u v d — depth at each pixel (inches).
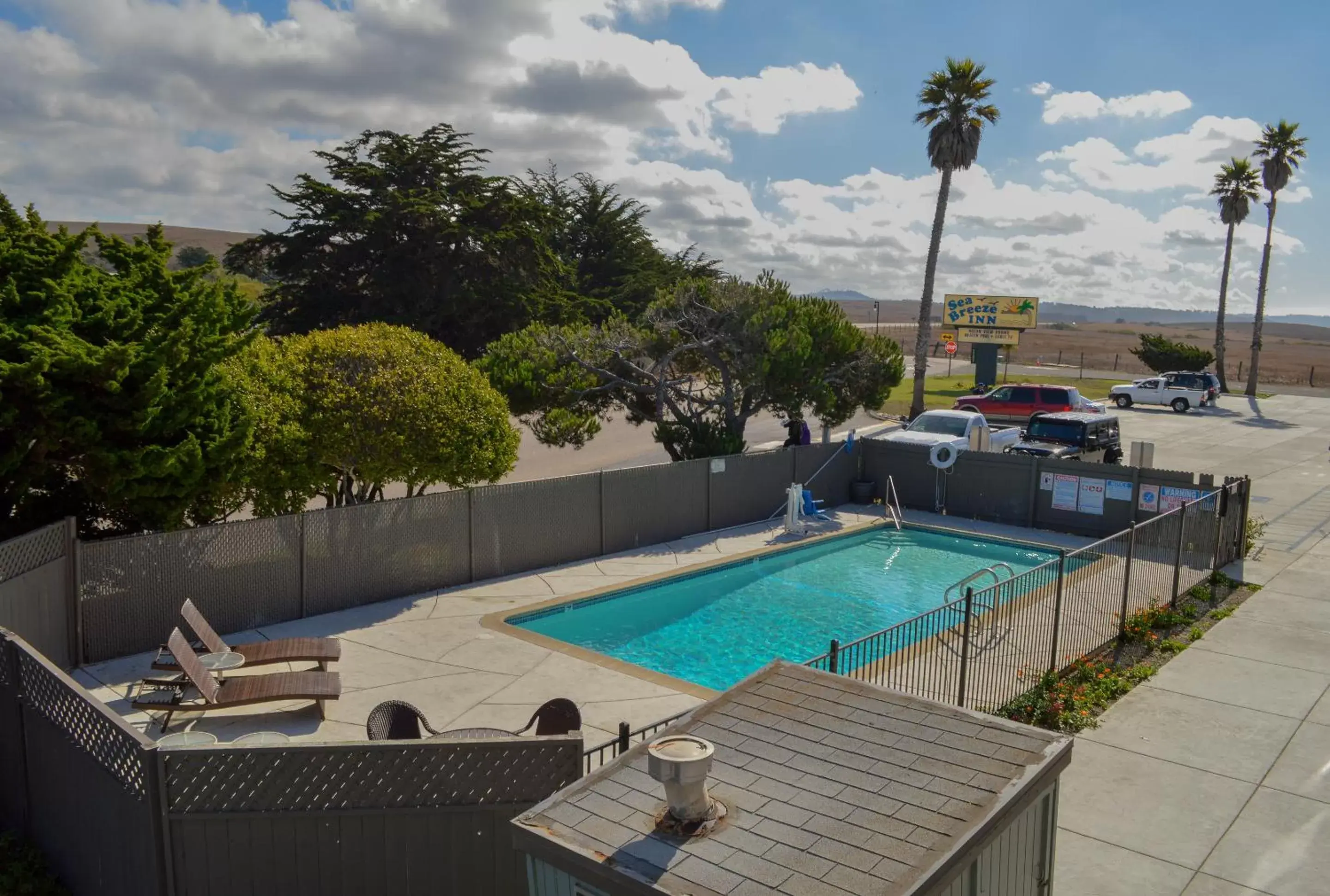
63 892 280.7
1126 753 382.3
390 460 568.4
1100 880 293.9
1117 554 508.4
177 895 240.1
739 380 964.6
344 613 554.3
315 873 247.9
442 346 647.1
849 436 934.4
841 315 1024.9
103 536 504.1
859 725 240.5
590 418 904.3
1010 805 197.8
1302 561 687.1
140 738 237.3
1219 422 1631.4
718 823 192.5
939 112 1541.6
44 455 430.6
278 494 555.2
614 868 175.5
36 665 283.9
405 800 248.8
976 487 870.4
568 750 252.8
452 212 1600.6
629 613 605.0
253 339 535.8
